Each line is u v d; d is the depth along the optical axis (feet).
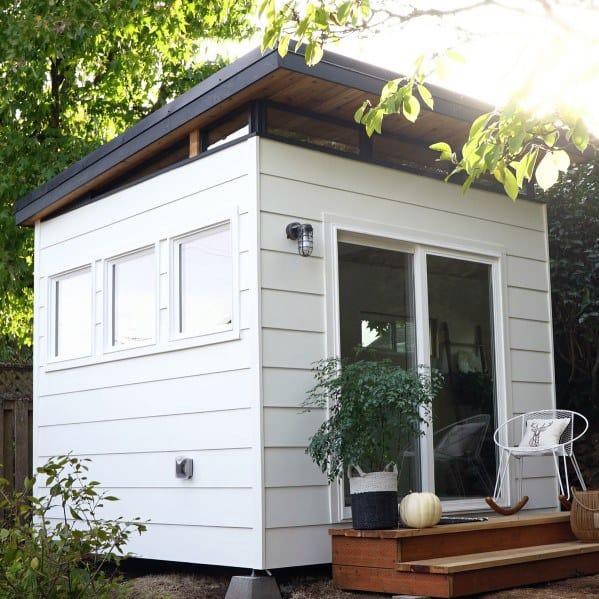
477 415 22.45
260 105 19.29
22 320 39.34
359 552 17.56
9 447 27.14
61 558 13.79
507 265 23.95
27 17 33.06
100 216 23.66
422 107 20.39
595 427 30.96
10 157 34.73
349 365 18.31
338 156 20.38
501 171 12.92
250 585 17.26
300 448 18.66
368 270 20.76
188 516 19.62
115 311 23.06
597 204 28.78
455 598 16.42
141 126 21.65
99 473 22.59
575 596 16.67
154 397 21.02
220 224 19.81
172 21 37.29
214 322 19.75
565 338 30.40
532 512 22.79
